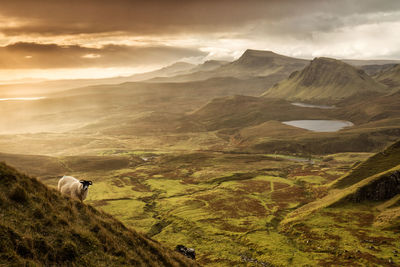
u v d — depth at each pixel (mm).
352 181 146375
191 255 40594
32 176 21125
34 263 13641
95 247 17938
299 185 180750
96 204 145250
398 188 118688
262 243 93812
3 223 14625
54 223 17344
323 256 80375
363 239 87188
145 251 22922
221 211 132750
